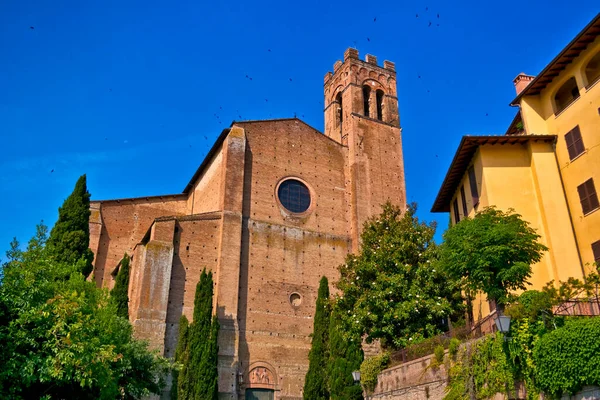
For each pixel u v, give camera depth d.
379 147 55.06
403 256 35.09
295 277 46.09
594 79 28.06
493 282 24.09
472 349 21.64
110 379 21.83
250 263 44.78
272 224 47.06
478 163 30.91
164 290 40.03
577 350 16.03
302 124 52.78
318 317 40.75
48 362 18.89
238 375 40.19
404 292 33.19
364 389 31.28
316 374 38.50
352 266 37.03
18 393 18.98
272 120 51.12
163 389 36.50
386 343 34.19
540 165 29.48
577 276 26.80
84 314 22.98
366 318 33.41
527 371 17.97
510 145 30.61
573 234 27.77
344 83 58.50
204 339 36.62
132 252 49.22
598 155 26.81
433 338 26.50
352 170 52.59
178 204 54.88
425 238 36.12
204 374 35.47
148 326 38.44
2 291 19.52
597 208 26.58
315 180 51.09
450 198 37.84
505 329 18.02
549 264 27.64
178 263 42.16
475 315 32.59
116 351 26.23
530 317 18.33
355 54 59.09
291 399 41.59
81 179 37.47
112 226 50.06
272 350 42.50
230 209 44.94
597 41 27.36
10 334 18.94
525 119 31.16
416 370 26.09
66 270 23.92
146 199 52.97
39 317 19.41
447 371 23.31
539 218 28.91
